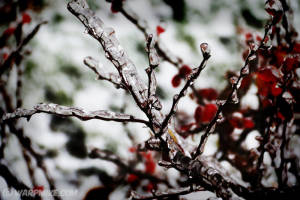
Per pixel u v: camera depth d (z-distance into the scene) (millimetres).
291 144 789
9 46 904
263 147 721
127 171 835
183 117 876
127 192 827
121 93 953
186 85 656
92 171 842
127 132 897
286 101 730
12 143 833
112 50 669
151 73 663
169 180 827
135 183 832
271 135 751
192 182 686
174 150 683
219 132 820
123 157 842
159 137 681
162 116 691
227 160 806
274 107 726
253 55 654
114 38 670
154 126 682
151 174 830
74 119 914
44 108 677
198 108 806
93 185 830
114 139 888
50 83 930
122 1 802
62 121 905
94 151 828
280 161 745
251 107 822
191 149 719
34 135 860
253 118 811
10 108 842
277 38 742
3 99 849
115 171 843
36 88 917
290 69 717
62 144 868
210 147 835
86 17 666
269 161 807
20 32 834
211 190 679
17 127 821
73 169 840
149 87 669
